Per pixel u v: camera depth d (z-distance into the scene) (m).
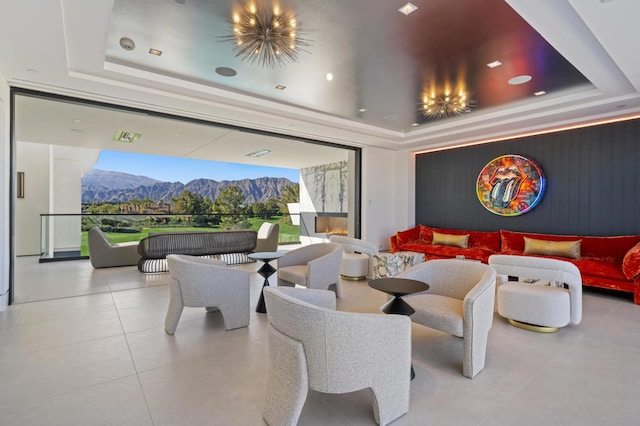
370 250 5.38
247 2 2.70
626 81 3.93
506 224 6.72
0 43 2.98
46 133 6.82
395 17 2.91
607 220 5.40
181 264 3.04
